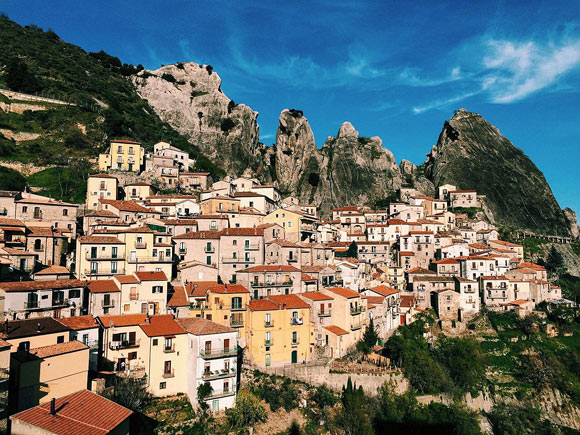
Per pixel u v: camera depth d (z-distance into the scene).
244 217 106.81
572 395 87.62
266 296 81.81
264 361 69.12
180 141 187.38
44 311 59.28
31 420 39.97
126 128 162.88
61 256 82.00
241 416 55.53
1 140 127.69
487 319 104.12
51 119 145.50
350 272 95.56
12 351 47.56
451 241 134.12
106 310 67.06
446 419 70.62
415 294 111.00
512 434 76.69
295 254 95.56
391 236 142.75
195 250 87.56
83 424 40.72
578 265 159.75
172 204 112.75
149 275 71.94
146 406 54.47
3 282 59.62
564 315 105.56
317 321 78.12
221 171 176.38
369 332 81.88
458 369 84.88
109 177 113.94
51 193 115.25
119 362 58.12
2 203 84.31
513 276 117.50
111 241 77.31
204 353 57.28
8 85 155.62
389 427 66.56
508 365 92.88
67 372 47.91
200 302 72.56
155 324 61.62
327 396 64.62
